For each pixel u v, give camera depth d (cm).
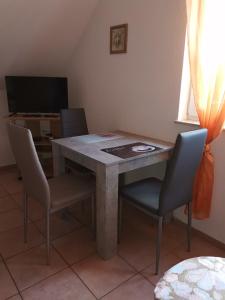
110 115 287
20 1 234
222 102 177
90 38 292
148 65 230
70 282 168
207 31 177
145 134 247
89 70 305
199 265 119
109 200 178
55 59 326
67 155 209
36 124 346
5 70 310
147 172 252
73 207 261
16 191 294
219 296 102
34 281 169
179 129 216
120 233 216
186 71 206
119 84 266
